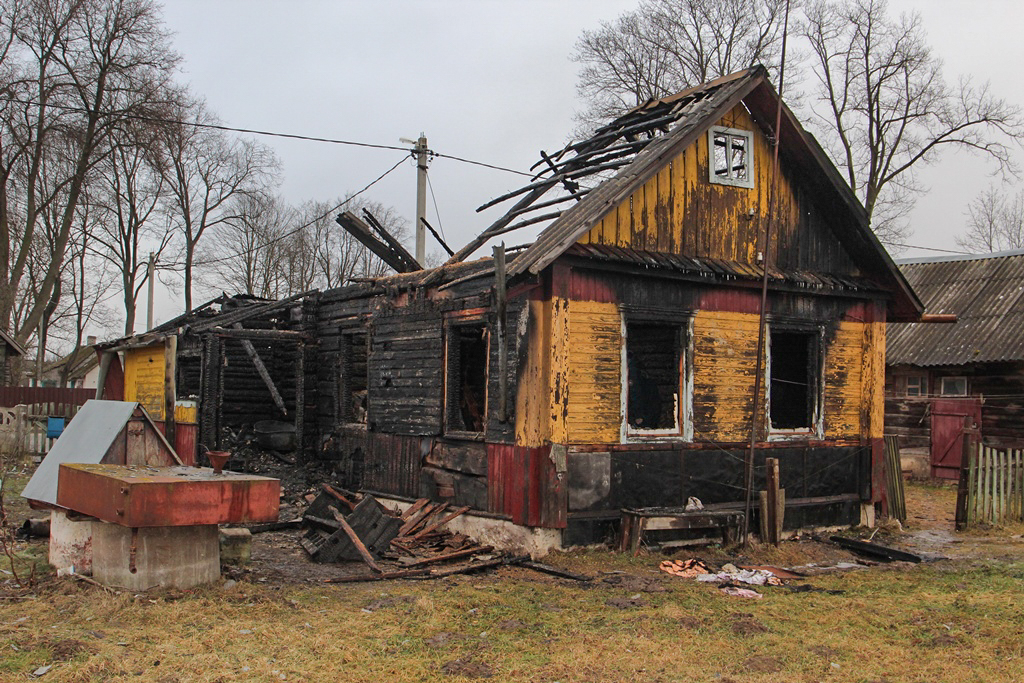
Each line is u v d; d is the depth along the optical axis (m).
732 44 28.69
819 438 12.26
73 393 25.59
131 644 6.14
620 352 10.38
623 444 10.35
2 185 27.27
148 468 8.26
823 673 6.01
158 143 29.22
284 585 8.29
